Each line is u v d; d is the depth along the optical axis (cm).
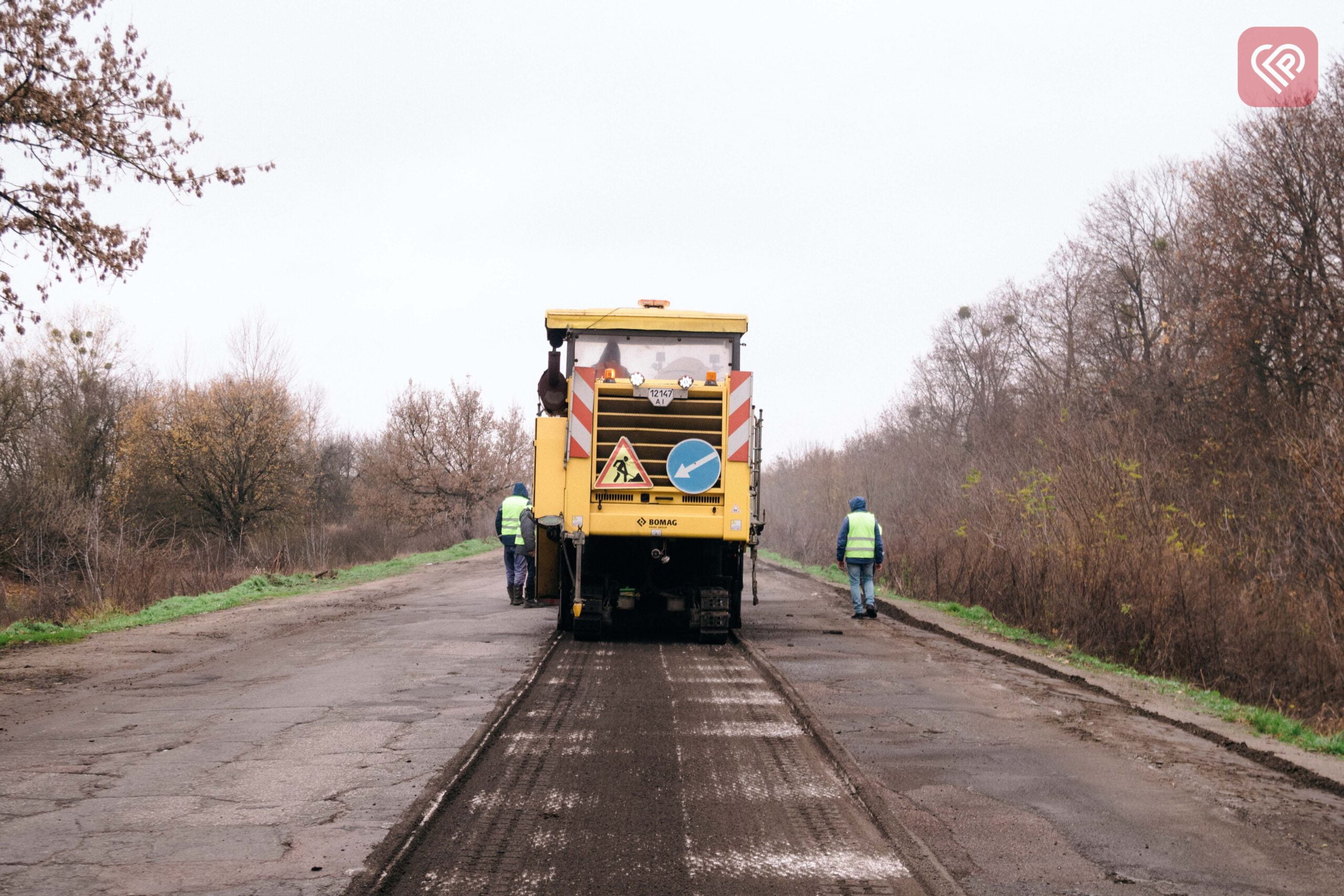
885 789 641
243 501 4731
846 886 479
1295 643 1185
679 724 805
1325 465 1396
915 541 2242
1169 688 1055
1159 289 2967
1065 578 1488
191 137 1381
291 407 4881
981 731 814
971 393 4312
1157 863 521
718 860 511
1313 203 2022
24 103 1285
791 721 823
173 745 732
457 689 944
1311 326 1984
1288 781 690
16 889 466
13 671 1078
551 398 1288
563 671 1059
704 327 1389
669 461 1250
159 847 521
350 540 3856
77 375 4303
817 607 1861
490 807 588
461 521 5938
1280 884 497
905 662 1175
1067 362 3259
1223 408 2064
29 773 658
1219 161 2216
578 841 534
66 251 1340
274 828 551
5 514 2586
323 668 1074
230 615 1666
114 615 1822
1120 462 1653
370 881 473
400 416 5988
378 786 628
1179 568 1346
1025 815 597
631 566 1348
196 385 4784
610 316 1389
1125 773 696
